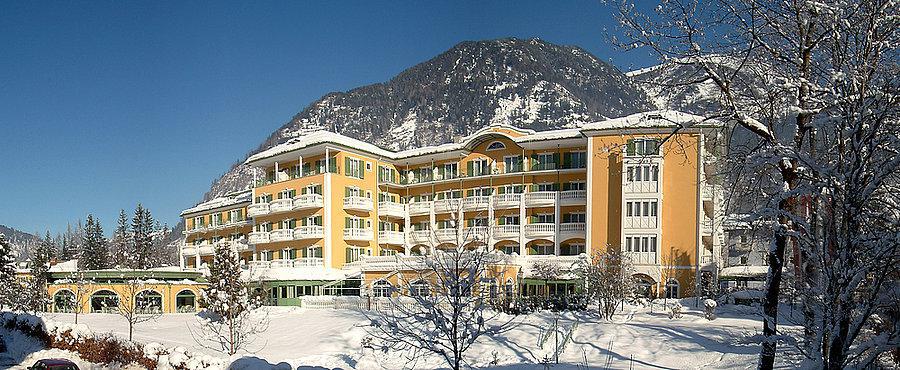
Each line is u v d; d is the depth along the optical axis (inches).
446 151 2810.0
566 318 1473.9
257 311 2025.1
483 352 1118.4
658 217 2150.6
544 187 2591.0
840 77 559.2
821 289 547.5
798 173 636.7
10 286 2645.2
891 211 549.3
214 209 3555.6
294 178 2847.0
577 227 2420.0
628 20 735.7
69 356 1368.1
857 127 510.6
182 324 1934.1
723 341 1074.1
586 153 2506.2
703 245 2241.6
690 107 791.7
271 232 2822.3
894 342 524.1
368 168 2856.8
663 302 1844.2
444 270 689.0
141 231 5147.6
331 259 2630.4
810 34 668.1
